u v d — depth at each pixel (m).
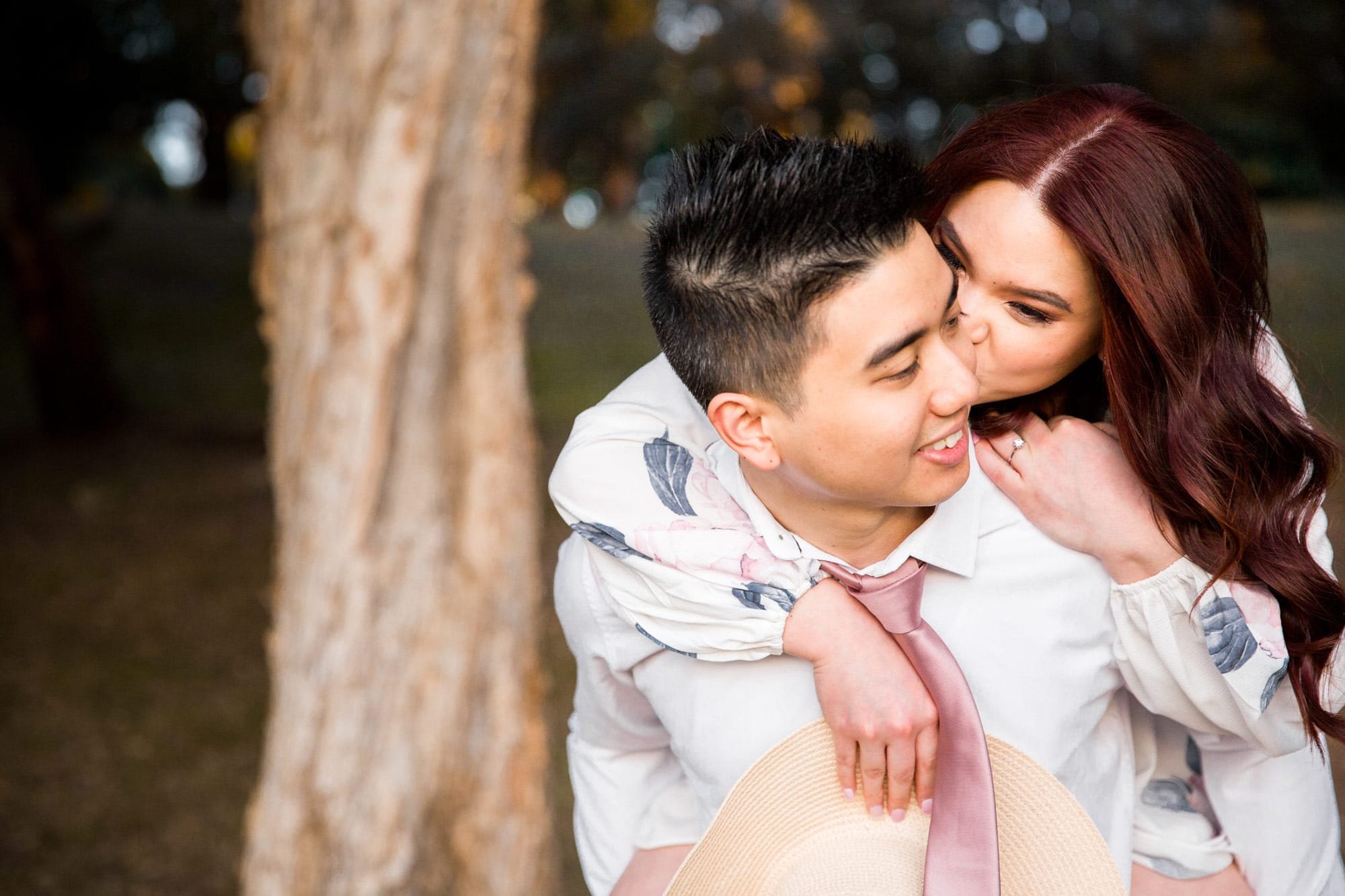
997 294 1.05
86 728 4.26
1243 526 1.01
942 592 1.10
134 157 19.70
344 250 2.26
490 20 2.26
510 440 2.42
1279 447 1.03
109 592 5.37
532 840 2.49
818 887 1.01
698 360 1.00
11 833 3.66
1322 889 1.18
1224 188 1.03
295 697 2.35
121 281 11.39
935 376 0.94
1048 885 1.03
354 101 2.23
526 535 2.46
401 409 2.30
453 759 2.39
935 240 1.07
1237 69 10.42
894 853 1.02
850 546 1.07
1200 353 1.01
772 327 0.94
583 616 1.21
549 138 9.01
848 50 8.33
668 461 1.15
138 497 6.54
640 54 8.10
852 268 0.90
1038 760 1.09
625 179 12.81
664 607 1.10
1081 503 1.07
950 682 1.00
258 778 3.98
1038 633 1.09
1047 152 1.02
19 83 6.95
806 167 0.92
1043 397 1.20
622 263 12.09
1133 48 8.59
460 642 2.38
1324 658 1.05
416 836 2.38
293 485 2.34
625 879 1.27
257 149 2.46
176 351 9.62
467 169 2.29
